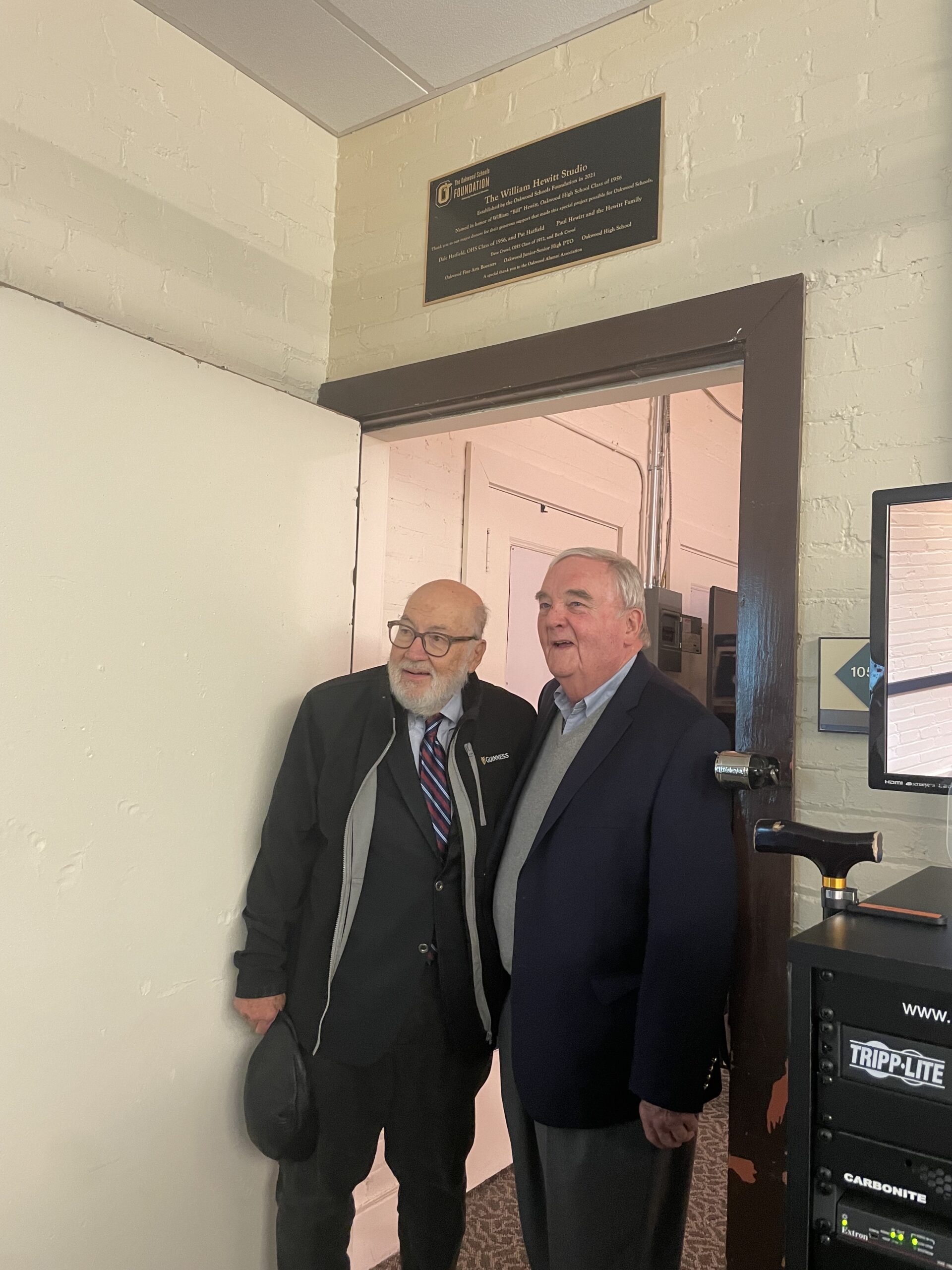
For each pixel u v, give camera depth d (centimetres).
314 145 218
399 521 232
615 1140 149
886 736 111
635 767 151
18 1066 140
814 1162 83
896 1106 79
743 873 147
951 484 108
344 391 212
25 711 142
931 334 141
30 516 143
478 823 169
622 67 179
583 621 162
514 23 182
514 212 192
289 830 176
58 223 167
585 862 150
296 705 188
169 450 164
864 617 142
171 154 187
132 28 180
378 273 214
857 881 139
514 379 184
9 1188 138
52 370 147
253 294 203
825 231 152
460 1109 174
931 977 76
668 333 164
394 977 167
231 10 182
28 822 142
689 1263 216
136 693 158
